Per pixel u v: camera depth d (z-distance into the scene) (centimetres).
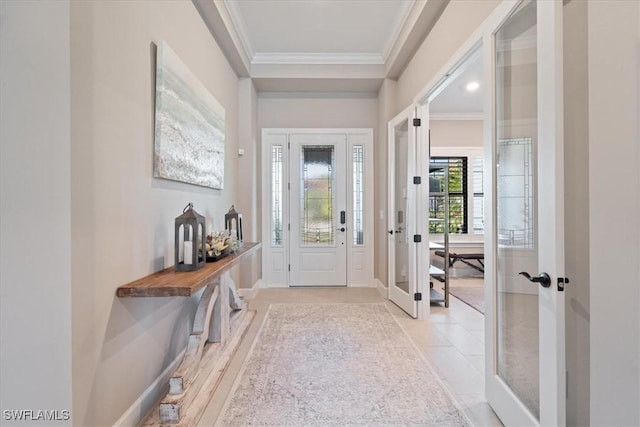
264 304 383
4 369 125
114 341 150
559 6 126
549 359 129
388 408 185
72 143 125
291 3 301
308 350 258
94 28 136
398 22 325
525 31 159
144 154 177
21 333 125
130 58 163
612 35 113
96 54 138
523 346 161
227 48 333
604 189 117
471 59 229
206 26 281
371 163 470
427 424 171
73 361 126
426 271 333
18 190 123
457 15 239
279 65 411
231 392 200
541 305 134
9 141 122
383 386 207
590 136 122
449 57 254
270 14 319
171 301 208
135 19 167
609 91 114
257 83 431
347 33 356
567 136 135
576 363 132
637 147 105
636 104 105
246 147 414
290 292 440
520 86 163
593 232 122
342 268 474
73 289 125
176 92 208
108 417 145
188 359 187
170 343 207
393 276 392
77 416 127
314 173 472
